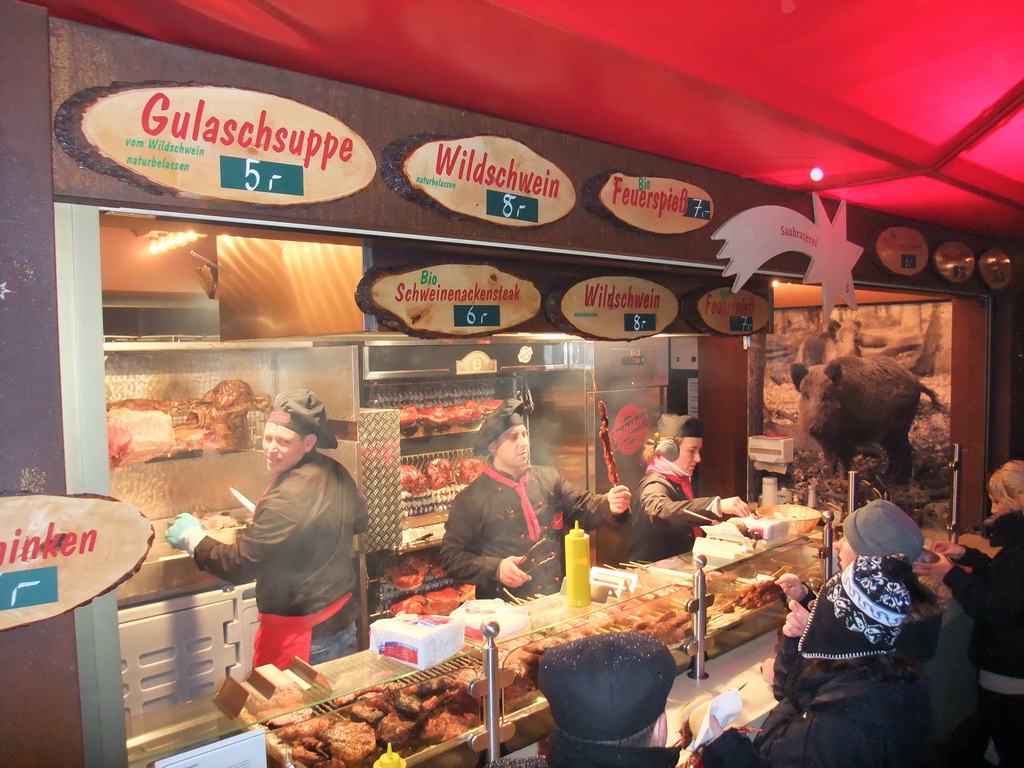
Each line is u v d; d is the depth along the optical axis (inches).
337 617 105.9
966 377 178.9
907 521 80.2
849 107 83.3
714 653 94.0
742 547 100.3
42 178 50.6
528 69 66.4
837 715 63.2
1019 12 63.5
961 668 127.8
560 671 47.1
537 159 82.5
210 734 58.9
